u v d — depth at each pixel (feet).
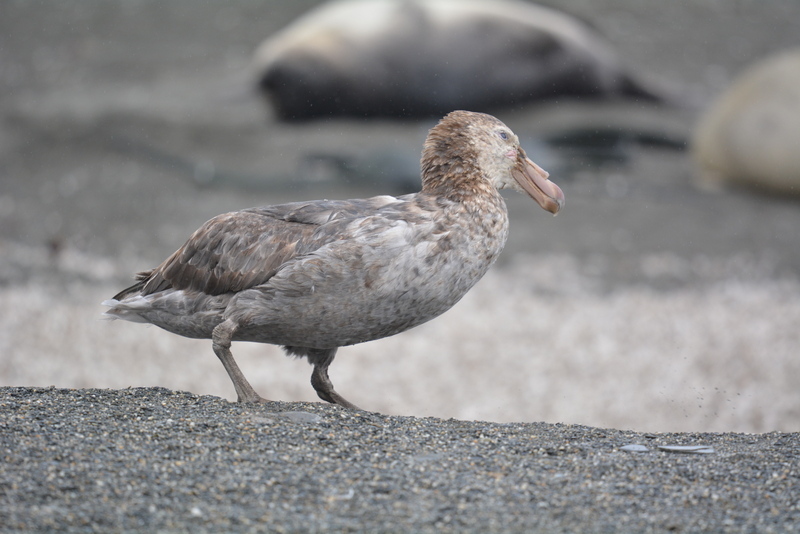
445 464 18.17
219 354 22.44
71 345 43.88
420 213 22.33
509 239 67.26
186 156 83.66
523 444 19.70
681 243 66.69
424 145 23.99
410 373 42.96
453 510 15.96
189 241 23.89
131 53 114.01
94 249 62.34
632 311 52.21
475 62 101.35
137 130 89.76
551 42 102.63
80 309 49.34
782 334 48.39
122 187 76.38
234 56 113.39
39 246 62.23
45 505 15.34
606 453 19.25
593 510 16.15
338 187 77.51
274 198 74.64
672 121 96.89
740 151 79.92
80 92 101.45
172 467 17.20
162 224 68.44
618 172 83.10
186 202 73.31
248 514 15.49
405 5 102.27
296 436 19.27
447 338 47.78
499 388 41.29
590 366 43.78
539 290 56.49
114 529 14.75
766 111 79.82
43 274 55.93
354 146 86.79
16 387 22.15
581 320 50.49
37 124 91.20
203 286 23.39
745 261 63.26
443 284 22.24
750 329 49.16
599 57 103.81
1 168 81.00
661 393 40.73
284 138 90.68
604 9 126.93
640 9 127.65
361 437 19.57
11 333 44.78
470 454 18.85
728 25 123.85
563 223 70.69
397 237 21.57
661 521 15.74
